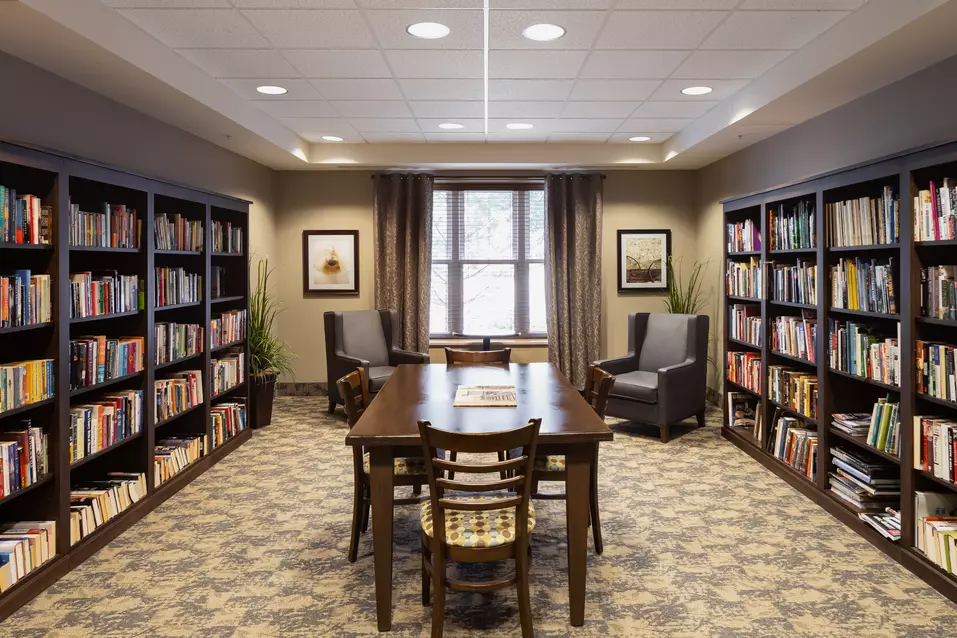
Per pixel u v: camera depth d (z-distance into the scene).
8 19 2.58
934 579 2.62
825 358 3.57
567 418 2.61
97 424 3.12
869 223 3.16
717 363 6.34
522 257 6.93
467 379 3.64
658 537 3.17
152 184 3.60
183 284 4.07
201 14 3.05
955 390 2.55
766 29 3.29
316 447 4.88
